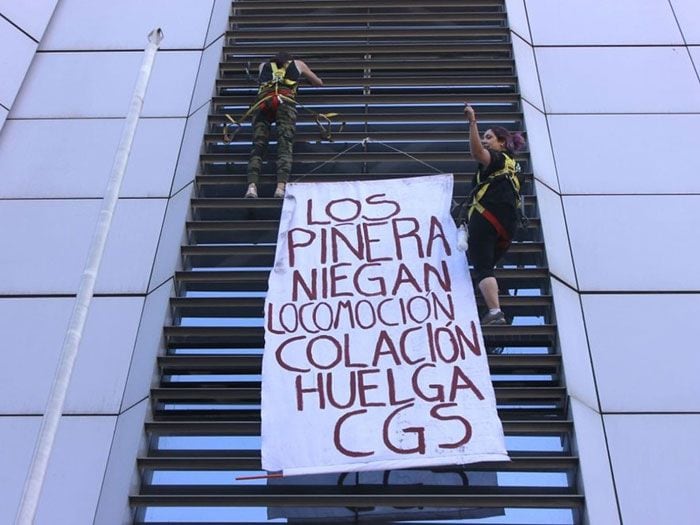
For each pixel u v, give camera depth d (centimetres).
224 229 904
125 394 776
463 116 1025
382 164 981
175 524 701
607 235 901
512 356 787
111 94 1075
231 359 789
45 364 802
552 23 1167
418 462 677
